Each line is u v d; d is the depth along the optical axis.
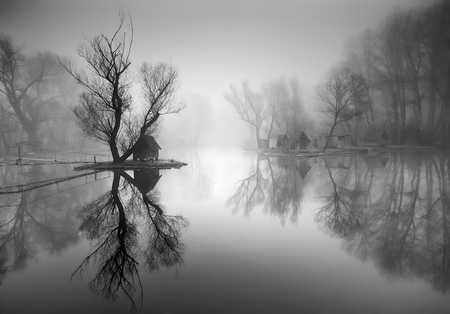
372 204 10.43
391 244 6.48
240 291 4.43
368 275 4.99
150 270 5.27
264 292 4.39
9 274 5.21
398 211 9.33
